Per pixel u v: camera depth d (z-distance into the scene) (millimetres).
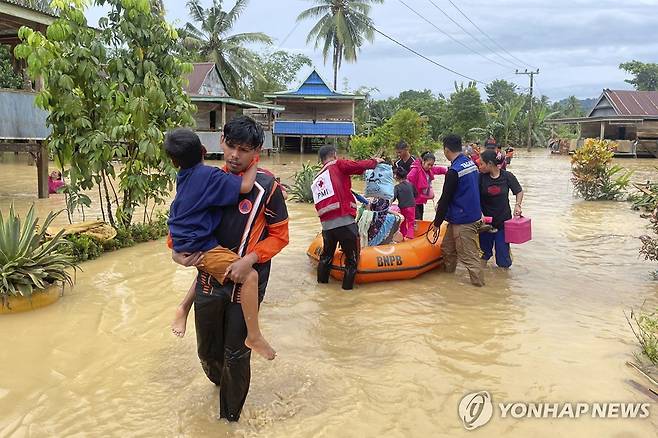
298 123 35562
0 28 13484
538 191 16797
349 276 6402
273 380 4191
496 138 54406
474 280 6617
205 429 3562
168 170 8500
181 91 8656
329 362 4520
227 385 3580
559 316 5617
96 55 7566
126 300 5914
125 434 3488
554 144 45406
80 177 7883
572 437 3480
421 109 54688
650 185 13086
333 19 39344
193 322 5316
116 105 7812
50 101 7566
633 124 39750
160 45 8195
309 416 3713
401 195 7762
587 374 4316
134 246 8320
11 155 27188
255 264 3689
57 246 6418
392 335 5086
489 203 7242
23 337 4918
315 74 36125
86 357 4555
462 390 4070
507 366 4457
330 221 6262
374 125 45219
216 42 39812
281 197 3621
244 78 42094
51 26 7383
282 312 5660
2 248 5562
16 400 3863
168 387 4086
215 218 3455
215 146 27812
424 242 7121
